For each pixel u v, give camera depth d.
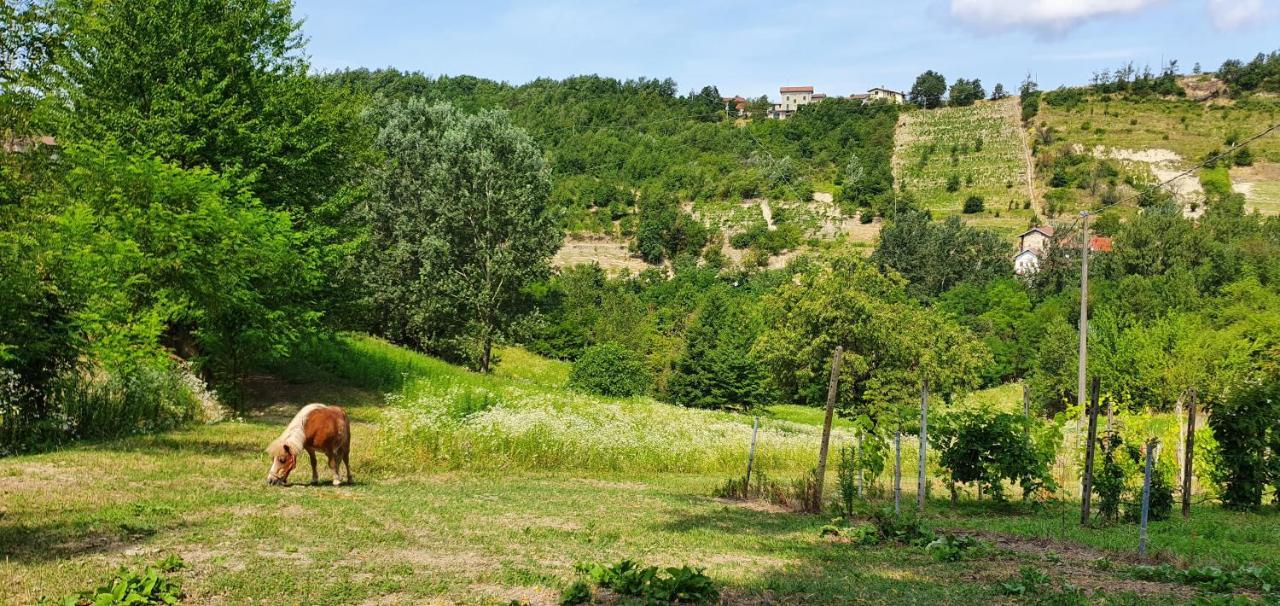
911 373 42.44
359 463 16.36
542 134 182.50
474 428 18.70
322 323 30.58
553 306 68.94
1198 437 18.19
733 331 68.88
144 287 21.09
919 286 100.00
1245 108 196.62
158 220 20.91
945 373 43.25
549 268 55.22
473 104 178.88
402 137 55.12
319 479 14.25
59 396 16.62
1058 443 16.83
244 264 22.77
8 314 15.43
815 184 169.62
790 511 14.49
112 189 21.45
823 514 14.08
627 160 177.62
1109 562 9.84
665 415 28.30
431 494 13.47
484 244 50.75
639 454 21.06
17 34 26.67
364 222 50.38
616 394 51.19
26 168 26.14
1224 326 57.91
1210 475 17.59
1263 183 155.12
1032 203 159.12
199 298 21.72
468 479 16.17
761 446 24.61
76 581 6.86
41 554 7.70
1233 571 9.18
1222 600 7.57
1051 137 189.38
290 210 28.94
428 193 51.84
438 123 57.28
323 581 7.43
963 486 17.84
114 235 20.41
